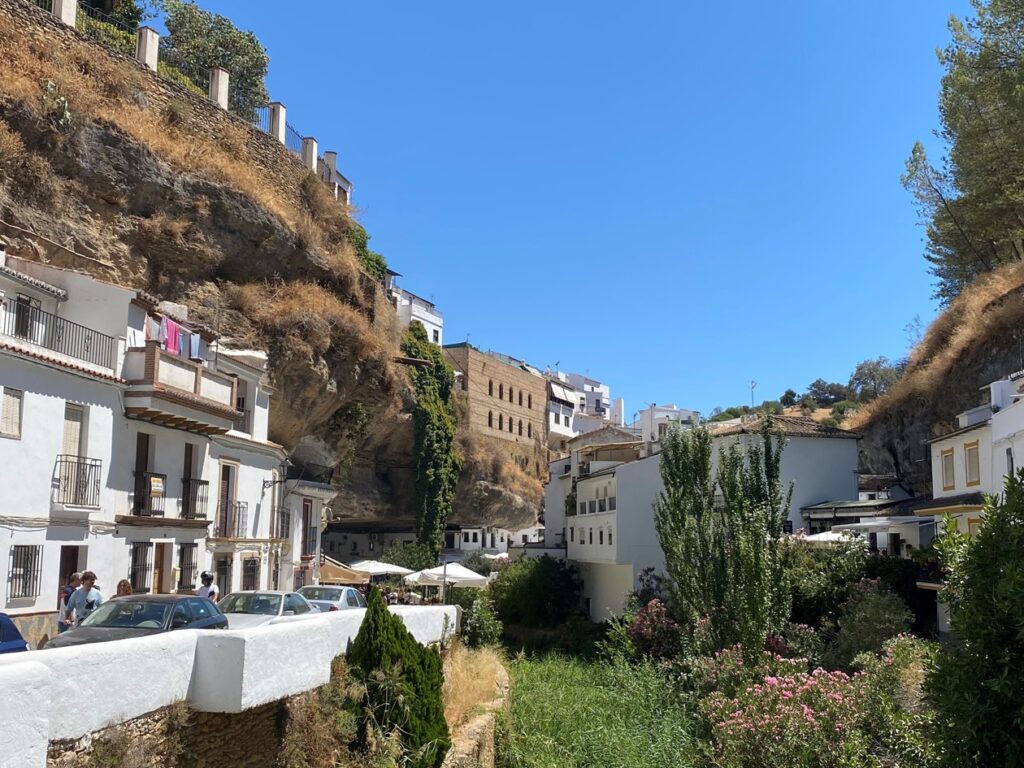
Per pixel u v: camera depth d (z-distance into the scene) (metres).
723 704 20.47
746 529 28.80
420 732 9.54
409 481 54.00
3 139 24.56
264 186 37.47
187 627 11.52
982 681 9.95
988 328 38.03
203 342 26.00
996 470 26.39
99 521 19.38
